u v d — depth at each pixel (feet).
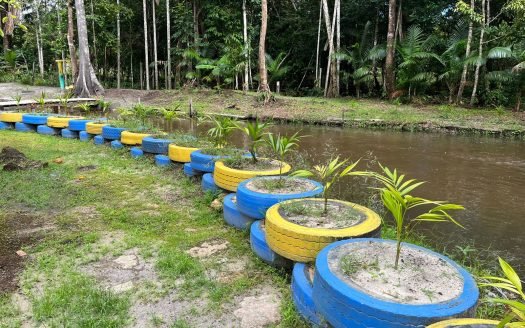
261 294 9.21
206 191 15.70
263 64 52.06
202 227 13.09
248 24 69.05
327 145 28.78
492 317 8.46
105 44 73.82
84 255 10.96
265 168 14.58
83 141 27.04
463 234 13.41
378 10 62.44
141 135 23.12
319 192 11.91
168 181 18.01
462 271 7.34
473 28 49.57
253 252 10.89
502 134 33.83
